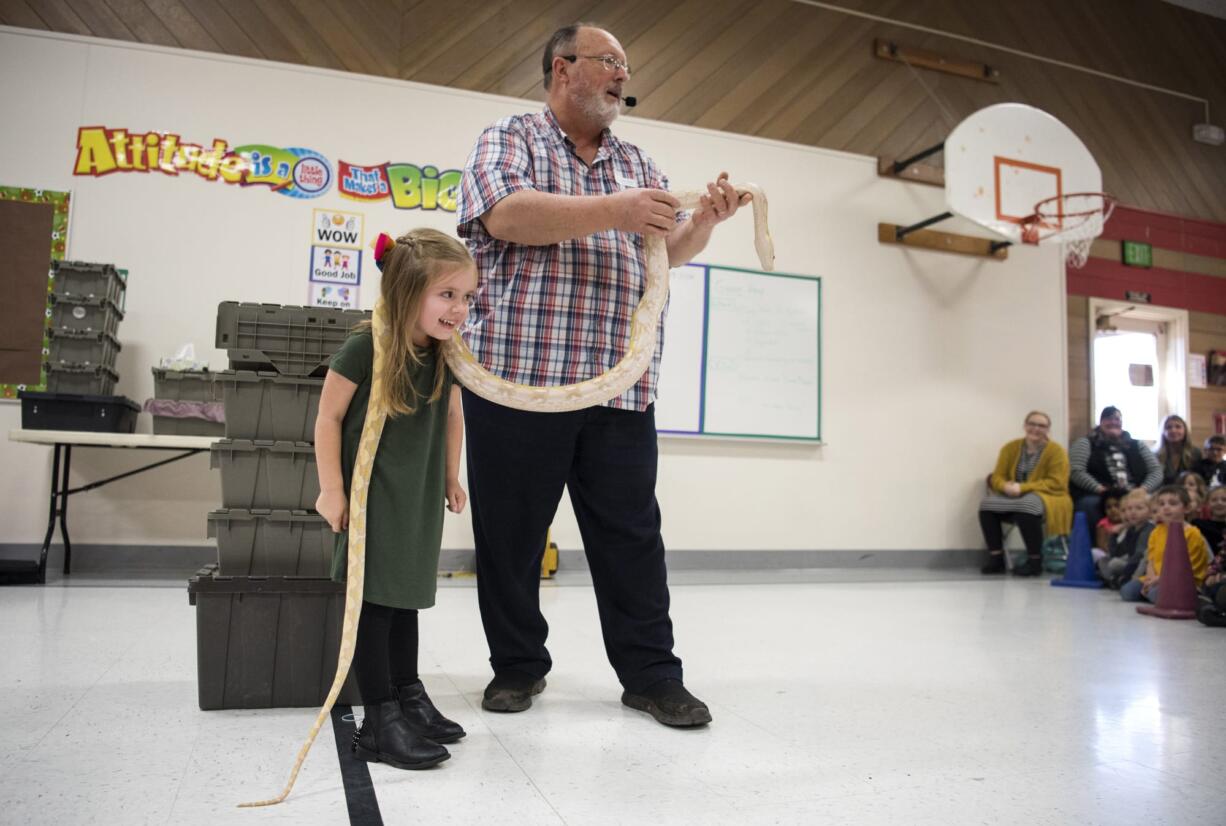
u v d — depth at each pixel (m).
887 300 6.89
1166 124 8.19
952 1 7.39
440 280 1.64
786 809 1.44
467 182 2.00
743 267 6.45
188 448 4.86
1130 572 5.02
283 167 5.53
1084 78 7.86
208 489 5.25
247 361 2.23
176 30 5.45
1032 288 7.38
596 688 2.31
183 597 3.97
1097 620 3.95
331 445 1.68
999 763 1.72
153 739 1.76
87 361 4.76
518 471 2.01
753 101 6.66
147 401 4.68
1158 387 8.04
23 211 5.12
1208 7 8.47
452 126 5.85
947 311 7.07
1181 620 3.97
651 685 2.02
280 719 1.94
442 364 1.79
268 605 2.04
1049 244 7.47
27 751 1.65
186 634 2.99
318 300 5.52
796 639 3.21
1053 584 5.68
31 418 4.50
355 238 5.62
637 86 6.37
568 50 2.08
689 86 6.50
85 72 5.27
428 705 1.80
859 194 6.88
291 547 2.11
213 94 5.45
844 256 6.79
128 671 2.38
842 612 4.04
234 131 5.47
